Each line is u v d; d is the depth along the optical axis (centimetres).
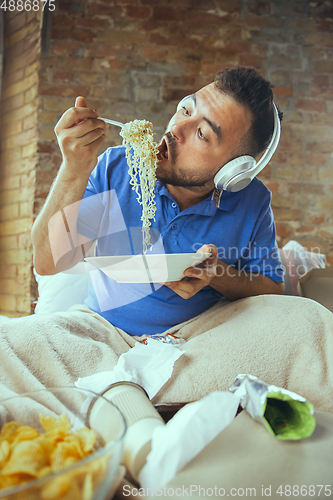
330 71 225
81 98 85
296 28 224
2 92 217
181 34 215
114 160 105
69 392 56
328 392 75
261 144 97
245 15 220
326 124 222
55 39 204
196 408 56
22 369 69
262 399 58
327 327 81
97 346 80
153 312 97
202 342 83
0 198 211
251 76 91
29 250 196
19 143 207
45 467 43
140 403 62
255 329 83
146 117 210
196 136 91
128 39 211
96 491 38
